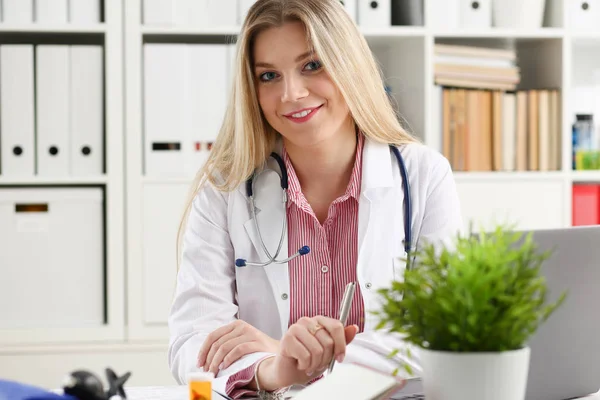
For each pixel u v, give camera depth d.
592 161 2.94
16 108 2.66
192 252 1.69
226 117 1.72
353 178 1.66
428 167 1.73
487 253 0.95
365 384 1.09
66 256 2.70
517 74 2.89
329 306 1.63
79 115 2.69
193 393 1.10
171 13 2.71
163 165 2.72
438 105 2.82
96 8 2.71
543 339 1.22
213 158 1.75
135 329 2.72
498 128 2.86
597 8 2.92
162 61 2.70
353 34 1.62
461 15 2.84
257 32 1.57
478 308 0.92
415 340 0.96
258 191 1.69
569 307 1.23
